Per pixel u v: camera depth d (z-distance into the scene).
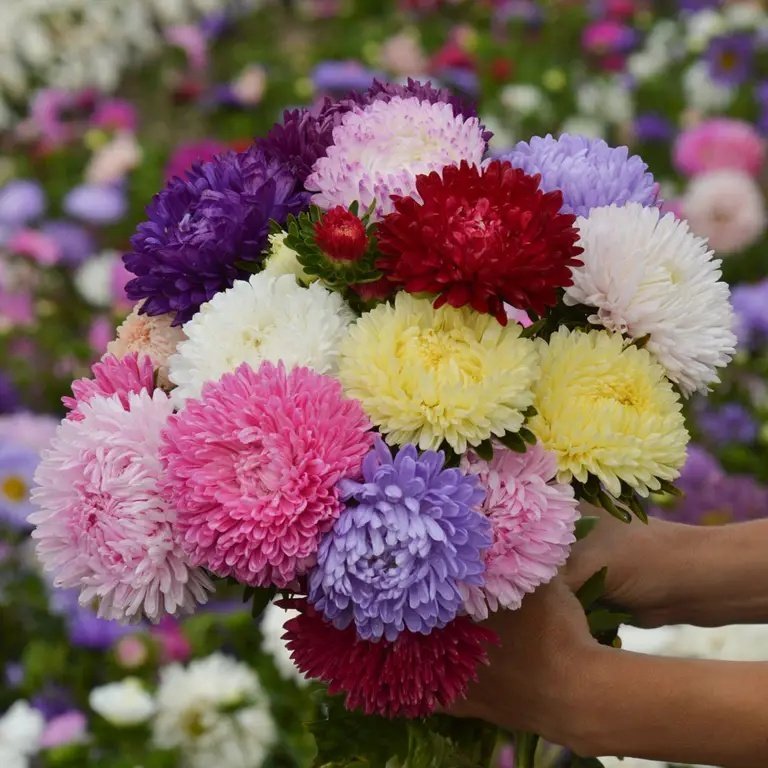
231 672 1.84
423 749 1.08
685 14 4.72
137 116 4.80
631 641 1.71
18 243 3.29
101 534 0.92
